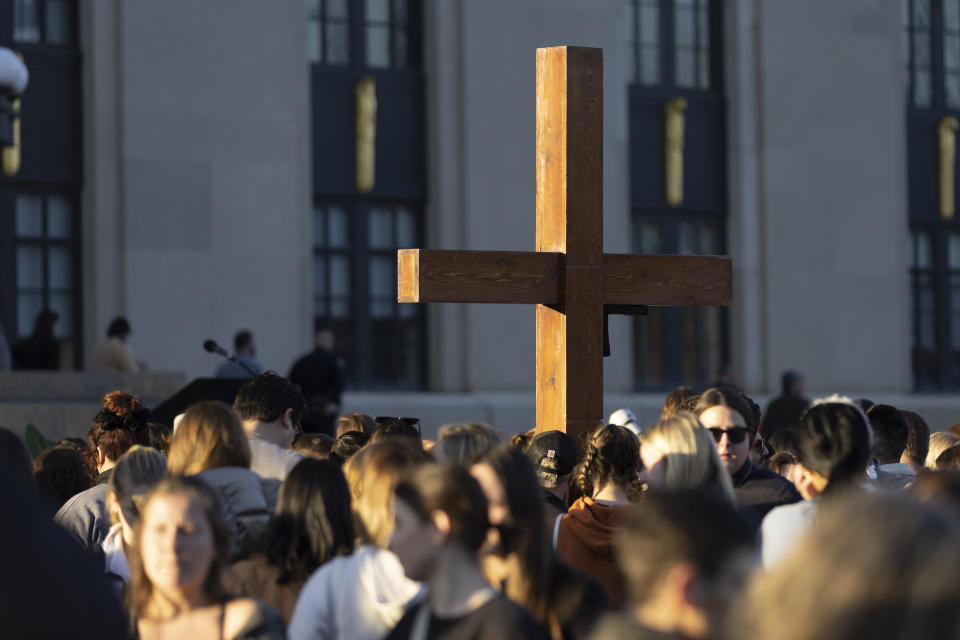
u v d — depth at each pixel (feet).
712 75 138.51
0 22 112.16
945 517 11.25
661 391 134.21
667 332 134.72
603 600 23.76
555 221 49.44
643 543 16.63
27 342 103.09
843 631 10.90
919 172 145.89
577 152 49.14
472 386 123.54
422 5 127.75
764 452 52.85
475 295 48.08
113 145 113.29
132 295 112.06
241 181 116.06
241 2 117.08
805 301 136.56
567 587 23.77
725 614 16.11
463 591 21.09
